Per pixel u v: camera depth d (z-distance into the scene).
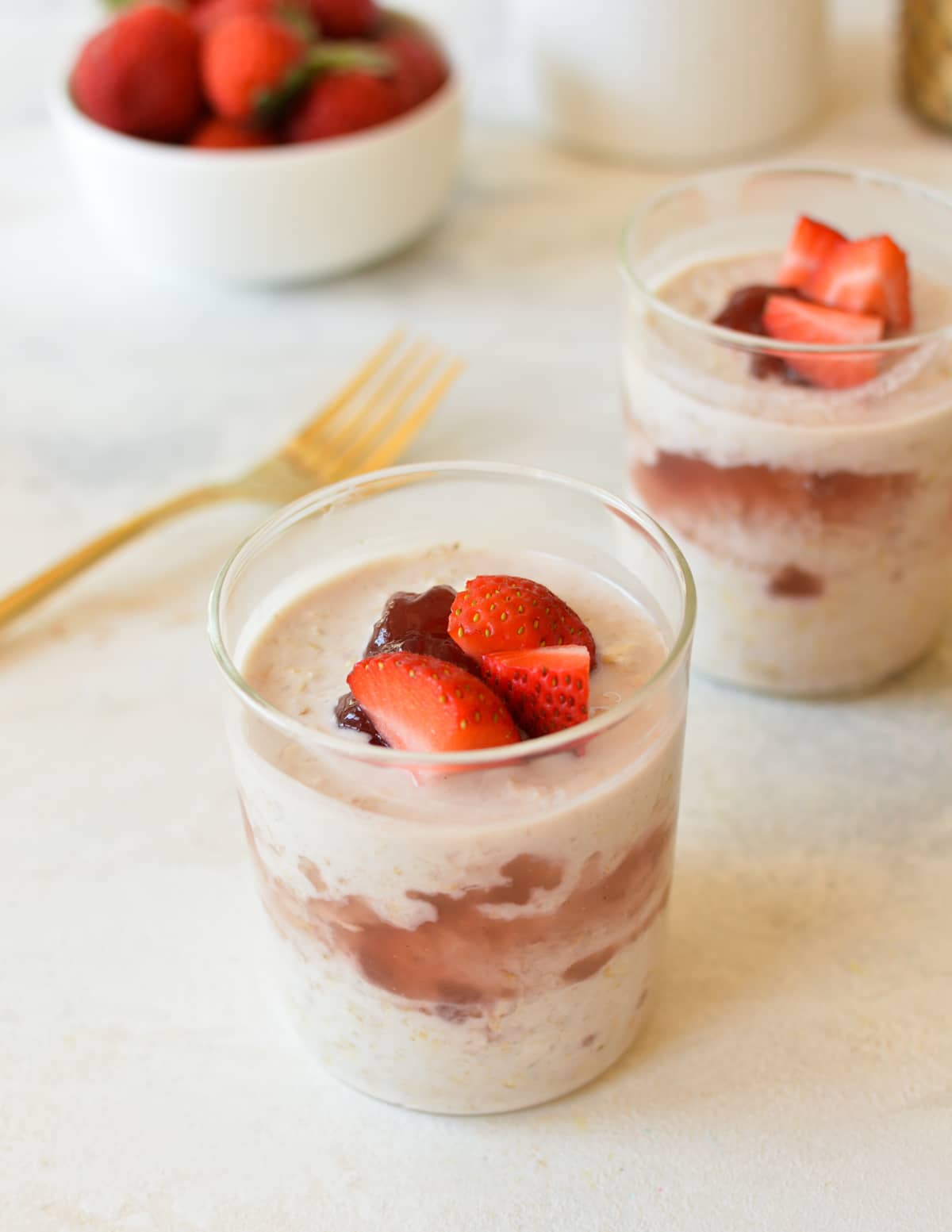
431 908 0.37
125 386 0.59
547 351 0.60
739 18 0.64
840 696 0.49
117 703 0.49
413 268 0.64
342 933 0.38
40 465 0.56
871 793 0.46
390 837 0.36
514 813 0.36
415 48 0.63
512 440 0.56
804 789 0.46
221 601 0.38
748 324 0.48
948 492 0.46
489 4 0.85
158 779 0.47
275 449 0.57
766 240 0.51
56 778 0.47
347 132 0.60
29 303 0.64
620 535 0.40
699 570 0.47
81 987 0.43
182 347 0.61
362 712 0.38
